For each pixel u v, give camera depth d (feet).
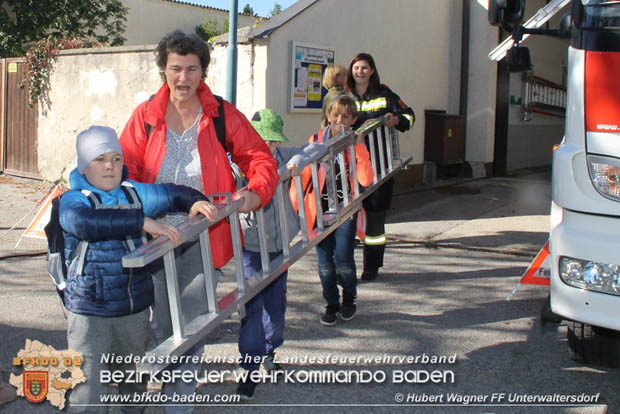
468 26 41.60
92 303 8.79
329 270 15.33
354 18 32.22
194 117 10.16
